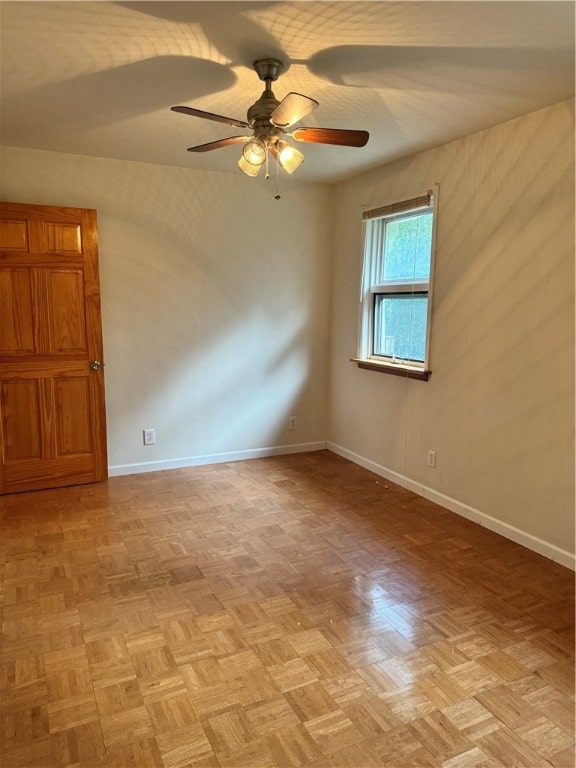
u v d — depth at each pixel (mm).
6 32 1972
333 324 4688
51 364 3697
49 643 2092
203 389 4305
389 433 4027
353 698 1826
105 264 3850
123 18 1874
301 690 1860
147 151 3562
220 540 3014
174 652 2049
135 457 4152
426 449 3658
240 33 1980
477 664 2000
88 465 3904
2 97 2623
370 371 4191
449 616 2303
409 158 3611
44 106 2746
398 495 3742
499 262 2994
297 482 3988
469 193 3150
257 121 2262
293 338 4598
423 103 2652
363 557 2828
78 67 2287
